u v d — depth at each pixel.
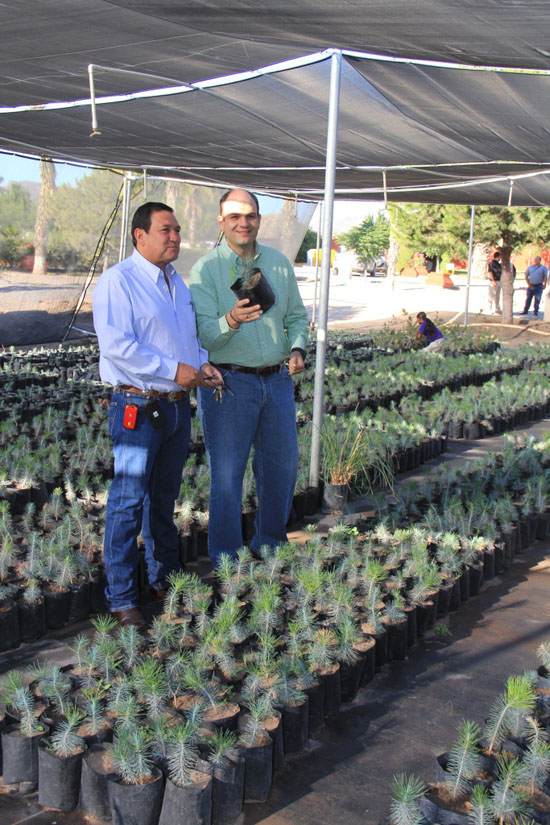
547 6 3.04
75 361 10.77
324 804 2.37
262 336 3.76
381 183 10.90
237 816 2.30
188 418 3.59
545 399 9.61
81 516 4.23
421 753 2.63
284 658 2.77
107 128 7.35
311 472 5.18
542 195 10.70
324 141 7.58
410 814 2.09
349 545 3.98
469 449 7.59
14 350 11.55
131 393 3.33
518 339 16.97
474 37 3.64
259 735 2.42
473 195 11.12
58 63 4.97
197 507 4.68
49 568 3.58
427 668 3.24
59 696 2.51
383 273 42.66
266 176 10.80
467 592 3.94
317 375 5.07
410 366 10.87
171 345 3.41
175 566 3.77
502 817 2.11
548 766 2.28
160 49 4.57
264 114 6.52
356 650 3.00
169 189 14.01
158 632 2.96
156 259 3.37
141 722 2.42
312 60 4.81
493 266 20.28
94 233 13.12
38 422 6.70
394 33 3.73
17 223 12.05
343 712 2.88
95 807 2.27
